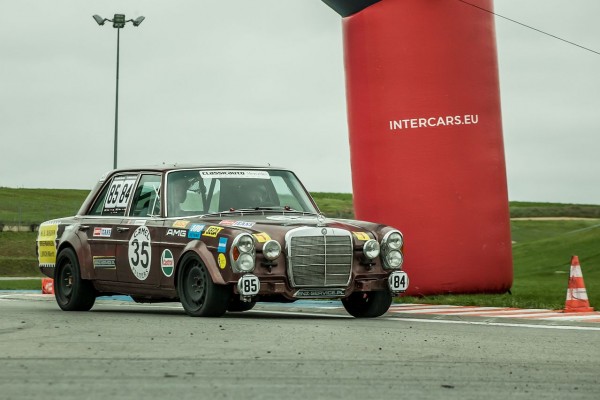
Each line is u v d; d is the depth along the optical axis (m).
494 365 12.21
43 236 24.80
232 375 10.90
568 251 47.06
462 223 27.88
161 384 10.21
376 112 28.36
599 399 9.77
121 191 22.78
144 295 21.47
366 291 20.30
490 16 28.69
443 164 27.80
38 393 9.58
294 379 10.69
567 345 14.74
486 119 28.22
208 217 20.67
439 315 21.62
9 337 14.73
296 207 21.89
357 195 29.31
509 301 25.55
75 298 22.94
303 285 19.33
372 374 11.17
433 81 27.80
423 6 27.86
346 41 29.52
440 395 9.83
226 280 19.05
